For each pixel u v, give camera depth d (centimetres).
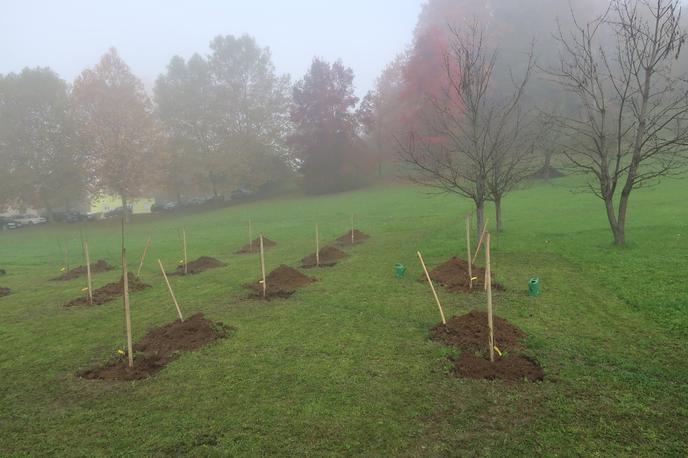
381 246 1552
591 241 1292
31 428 479
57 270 1689
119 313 939
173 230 3042
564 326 684
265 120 5550
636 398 471
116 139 4247
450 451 401
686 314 684
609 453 387
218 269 1372
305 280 1086
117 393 548
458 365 561
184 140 5234
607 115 2184
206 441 435
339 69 4931
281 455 408
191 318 761
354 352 632
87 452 429
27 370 650
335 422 456
